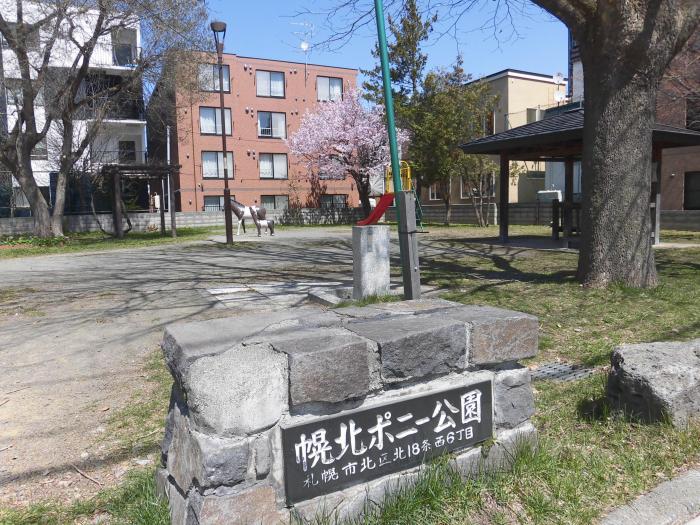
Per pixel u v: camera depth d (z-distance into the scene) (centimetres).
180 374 200
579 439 305
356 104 2878
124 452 312
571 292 662
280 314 270
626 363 330
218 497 187
